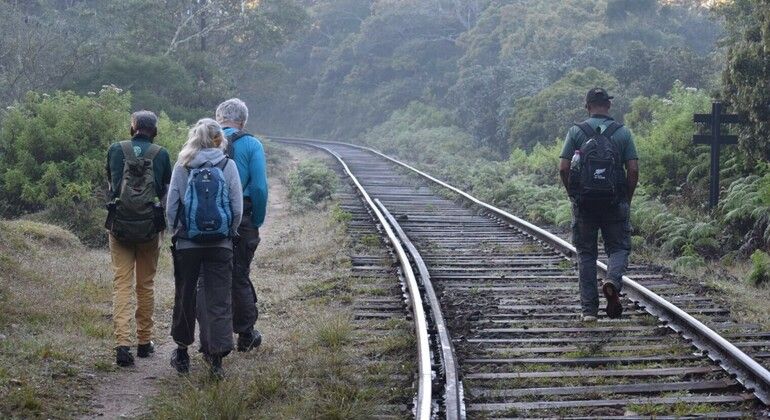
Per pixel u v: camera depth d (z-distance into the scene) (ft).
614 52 139.74
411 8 201.77
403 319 30.91
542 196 66.49
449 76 177.78
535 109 111.45
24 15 119.14
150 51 130.31
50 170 53.98
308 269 43.21
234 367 25.14
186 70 126.41
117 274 25.61
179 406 20.68
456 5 197.67
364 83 205.26
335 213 61.46
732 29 72.95
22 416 20.22
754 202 46.39
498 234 53.31
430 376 22.22
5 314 28.76
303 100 226.17
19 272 34.94
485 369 24.58
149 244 25.90
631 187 29.07
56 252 42.32
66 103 60.44
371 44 204.85
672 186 60.03
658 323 29.66
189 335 24.29
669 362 25.14
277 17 168.25
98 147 57.31
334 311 32.24
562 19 152.46
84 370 24.70
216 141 23.81
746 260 44.21
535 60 140.26
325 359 25.05
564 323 29.94
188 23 145.07
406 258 40.14
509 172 87.81
